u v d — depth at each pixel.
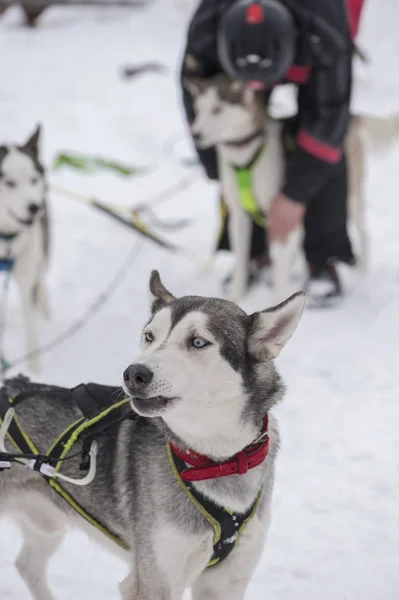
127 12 18.72
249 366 2.95
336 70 6.52
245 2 6.54
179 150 11.56
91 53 15.63
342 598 3.71
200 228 9.17
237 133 6.93
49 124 12.14
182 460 2.98
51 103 12.98
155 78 14.26
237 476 3.01
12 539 4.23
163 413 2.81
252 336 2.95
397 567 3.93
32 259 6.21
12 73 14.32
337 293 7.33
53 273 7.91
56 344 6.59
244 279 7.31
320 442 5.14
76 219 9.24
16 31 17.09
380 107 13.16
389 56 15.95
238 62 6.57
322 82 6.56
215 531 3.00
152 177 10.68
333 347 6.49
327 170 6.75
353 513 4.39
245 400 2.94
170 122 12.58
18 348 6.49
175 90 13.82
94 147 11.50
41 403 3.41
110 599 3.72
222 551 3.06
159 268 8.05
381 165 11.20
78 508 3.27
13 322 6.97
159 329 2.92
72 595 3.76
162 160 11.27
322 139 6.64
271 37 6.44
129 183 10.43
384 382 5.92
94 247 8.52
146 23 17.81
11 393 3.50
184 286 7.65
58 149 11.28
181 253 8.42
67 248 8.48
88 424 3.23
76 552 4.11
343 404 5.62
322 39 6.45
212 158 7.45
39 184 6.41
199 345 2.85
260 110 6.95
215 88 6.88
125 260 8.23
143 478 3.04
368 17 18.05
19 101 12.98
